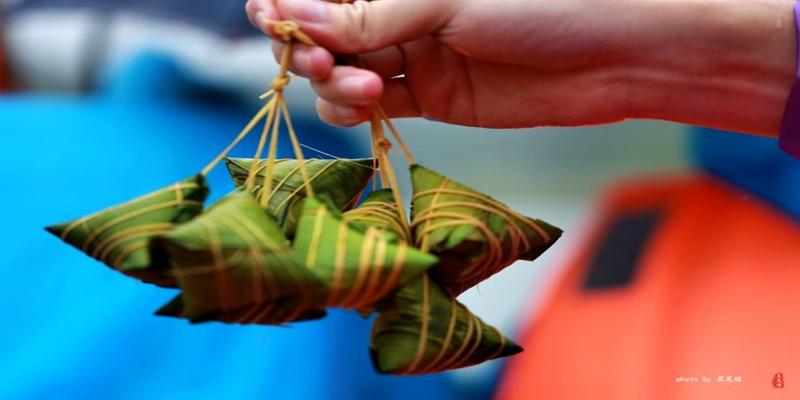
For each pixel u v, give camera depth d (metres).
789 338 1.54
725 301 1.60
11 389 1.51
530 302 1.88
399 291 1.14
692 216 1.78
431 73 1.27
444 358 1.14
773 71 1.26
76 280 1.59
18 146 1.69
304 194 1.19
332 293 1.11
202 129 1.78
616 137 1.98
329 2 1.21
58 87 1.88
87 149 1.69
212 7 1.85
